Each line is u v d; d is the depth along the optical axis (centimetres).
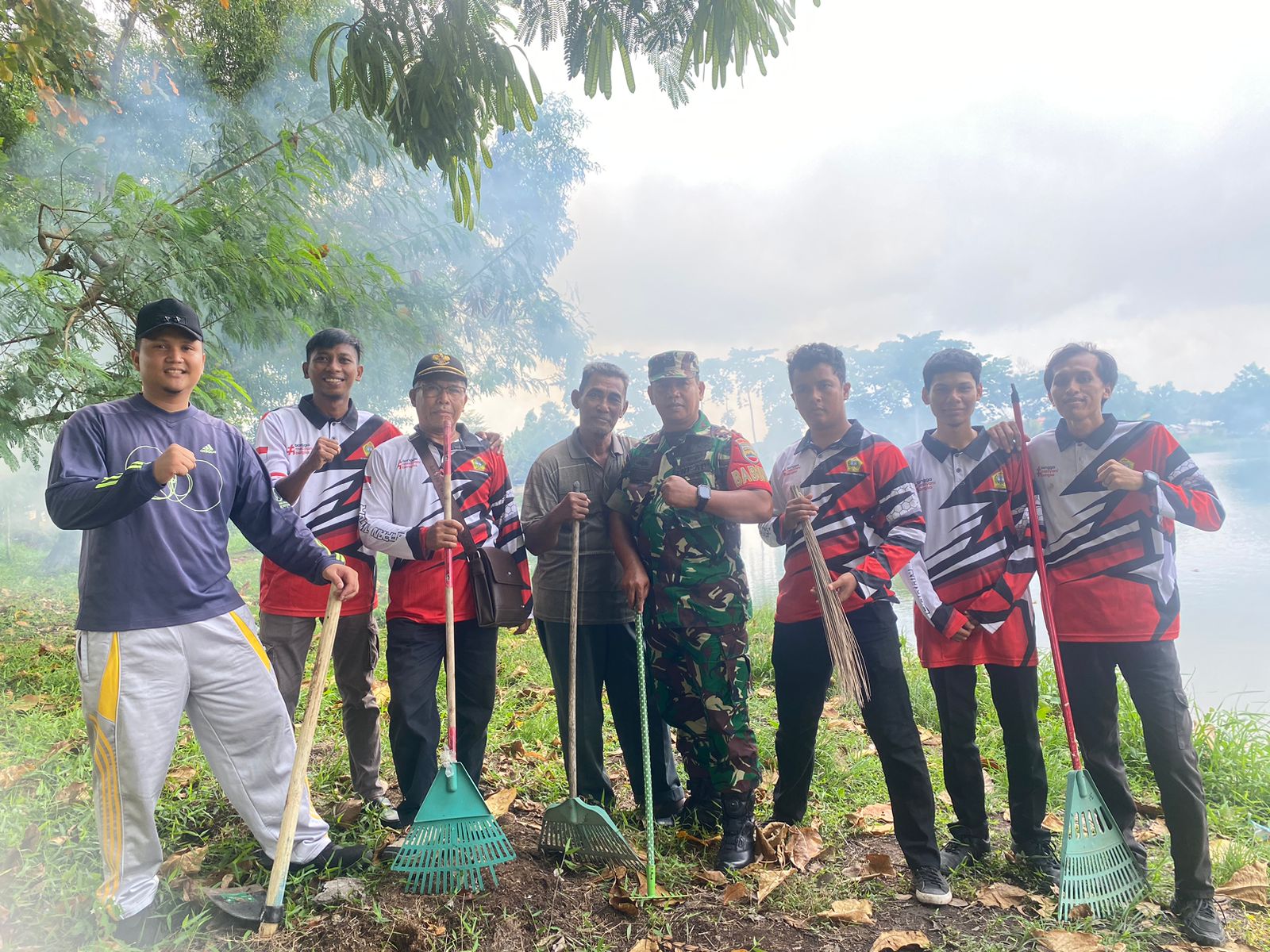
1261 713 461
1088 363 293
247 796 265
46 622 713
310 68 322
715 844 315
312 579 274
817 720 321
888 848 327
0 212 543
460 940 248
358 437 336
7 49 474
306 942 244
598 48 323
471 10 312
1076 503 295
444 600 307
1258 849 325
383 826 313
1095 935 255
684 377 320
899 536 296
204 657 252
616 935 258
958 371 308
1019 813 302
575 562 303
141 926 243
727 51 315
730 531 321
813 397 309
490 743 438
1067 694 288
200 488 256
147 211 533
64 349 508
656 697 331
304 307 670
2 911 245
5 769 351
